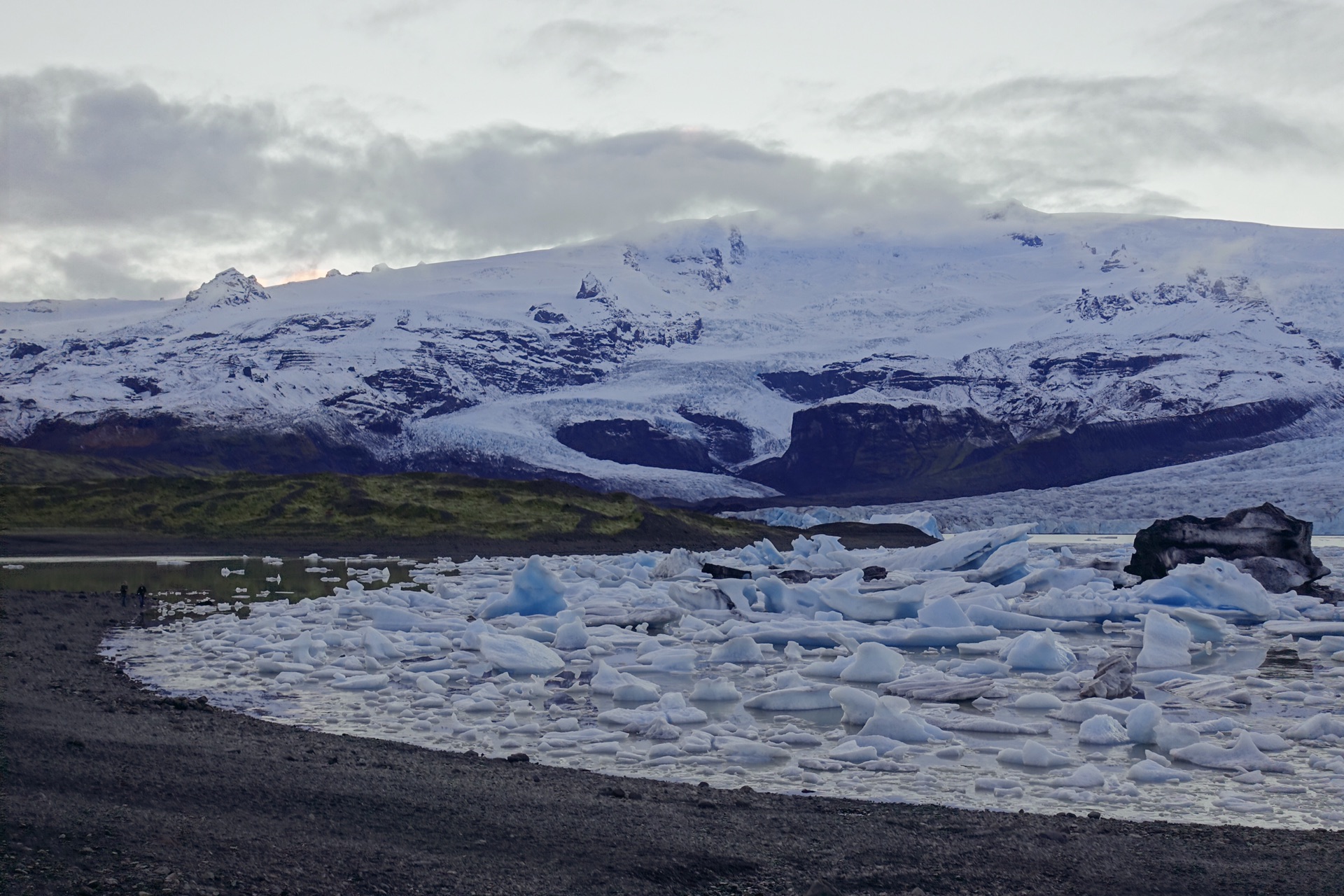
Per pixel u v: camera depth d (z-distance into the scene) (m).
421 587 43.09
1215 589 35.12
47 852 8.16
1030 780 14.06
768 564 51.81
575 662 24.72
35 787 10.00
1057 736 16.95
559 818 10.60
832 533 90.75
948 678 21.52
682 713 17.70
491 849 9.47
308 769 12.10
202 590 38.97
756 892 8.85
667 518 80.00
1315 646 28.19
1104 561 47.41
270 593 38.50
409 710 18.34
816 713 18.84
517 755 14.59
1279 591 40.62
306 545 63.75
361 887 8.24
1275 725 17.75
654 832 10.27
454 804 10.87
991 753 15.66
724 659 25.38
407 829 9.89
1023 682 22.50
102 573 45.53
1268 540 42.31
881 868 9.52
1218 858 10.09
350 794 10.98
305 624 29.39
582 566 48.81
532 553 66.12
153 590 38.34
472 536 69.00
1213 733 16.89
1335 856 10.20
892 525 96.56
